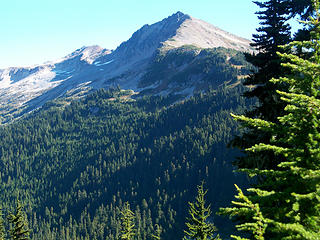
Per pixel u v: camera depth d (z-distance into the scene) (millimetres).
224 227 107562
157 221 125000
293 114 7465
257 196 7137
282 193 7020
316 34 7871
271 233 7285
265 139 12203
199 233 24547
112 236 125812
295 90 7895
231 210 6867
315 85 7836
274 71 14273
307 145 7152
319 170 6629
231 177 140250
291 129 7637
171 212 132625
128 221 41188
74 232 140625
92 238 135375
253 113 14336
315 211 6441
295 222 6695
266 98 14016
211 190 140750
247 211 6656
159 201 148000
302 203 6469
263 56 15156
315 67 7480
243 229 6551
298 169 6754
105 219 146000
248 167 13133
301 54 12516
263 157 12289
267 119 13352
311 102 7055
